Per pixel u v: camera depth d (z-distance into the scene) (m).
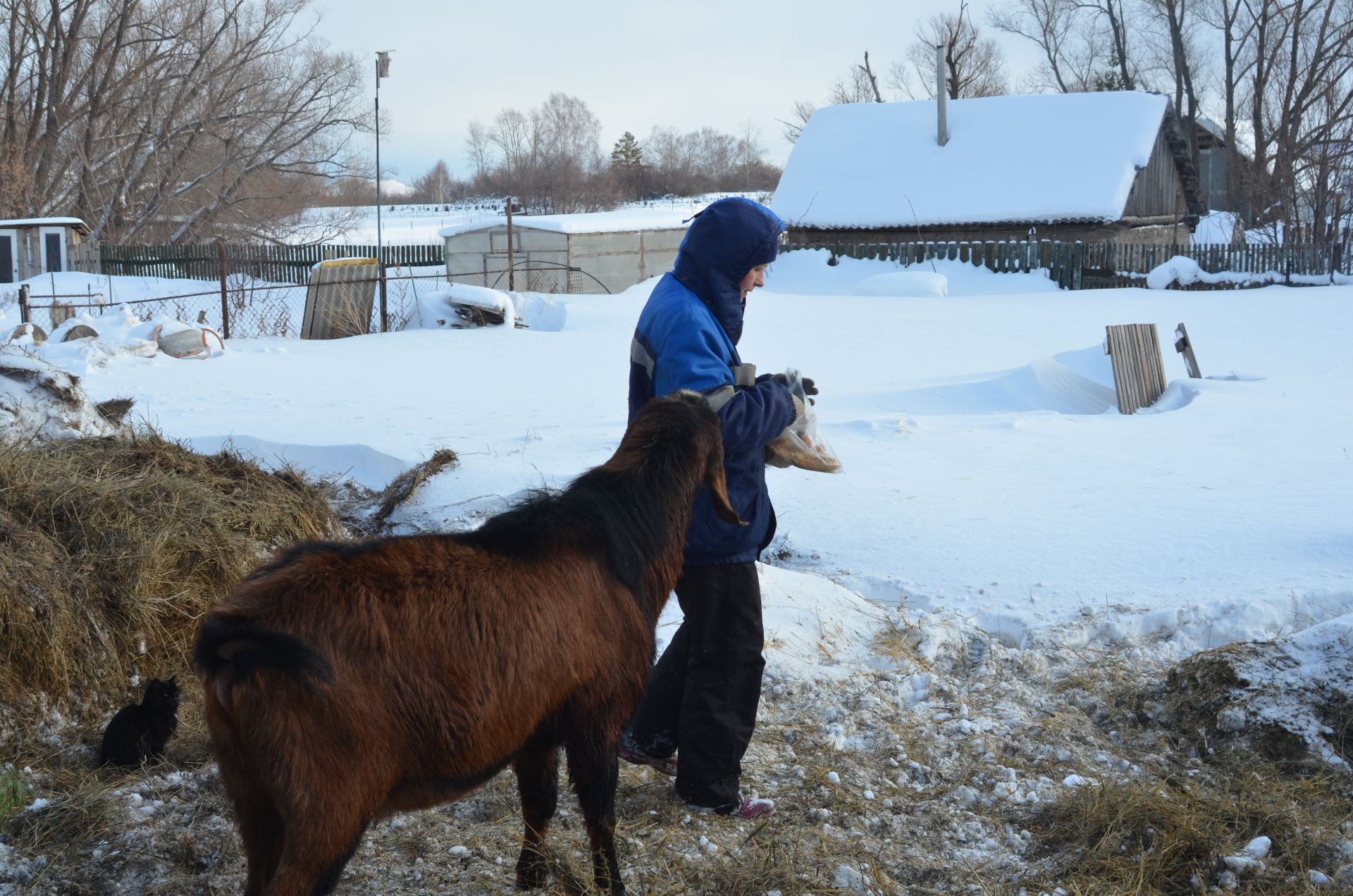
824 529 6.73
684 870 3.49
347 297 21.28
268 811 2.59
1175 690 4.59
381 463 8.07
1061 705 4.64
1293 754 4.08
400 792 2.70
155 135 42.81
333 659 2.52
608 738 3.09
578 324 21.56
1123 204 31.77
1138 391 12.24
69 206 43.09
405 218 87.62
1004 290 29.59
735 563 3.68
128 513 4.93
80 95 43.06
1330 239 34.28
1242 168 44.16
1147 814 3.68
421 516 6.94
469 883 3.39
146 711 4.05
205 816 3.71
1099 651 5.07
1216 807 3.74
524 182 91.50
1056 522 6.75
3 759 3.89
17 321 23.25
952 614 5.42
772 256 3.73
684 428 3.27
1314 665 4.37
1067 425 10.26
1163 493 7.39
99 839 3.54
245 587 2.63
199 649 2.46
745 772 4.10
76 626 4.36
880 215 34.25
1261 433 9.67
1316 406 10.98
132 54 42.59
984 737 4.34
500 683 2.74
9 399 5.84
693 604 3.69
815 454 3.87
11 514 4.64
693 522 3.62
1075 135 34.50
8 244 34.59
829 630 5.18
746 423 3.51
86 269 36.00
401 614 2.62
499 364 16.23
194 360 16.44
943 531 6.62
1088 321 20.14
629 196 108.44
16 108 42.16
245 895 2.65
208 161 44.28
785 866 3.47
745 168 110.12
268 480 5.88
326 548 2.72
